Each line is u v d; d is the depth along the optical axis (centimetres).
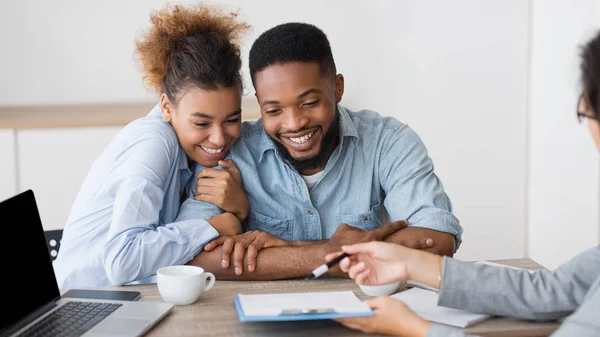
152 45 180
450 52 358
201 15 184
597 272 136
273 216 195
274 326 133
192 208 182
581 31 335
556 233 360
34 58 353
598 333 109
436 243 173
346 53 357
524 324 136
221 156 186
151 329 131
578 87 122
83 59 355
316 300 138
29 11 348
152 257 162
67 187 318
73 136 315
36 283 138
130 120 321
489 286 137
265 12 354
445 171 367
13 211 134
